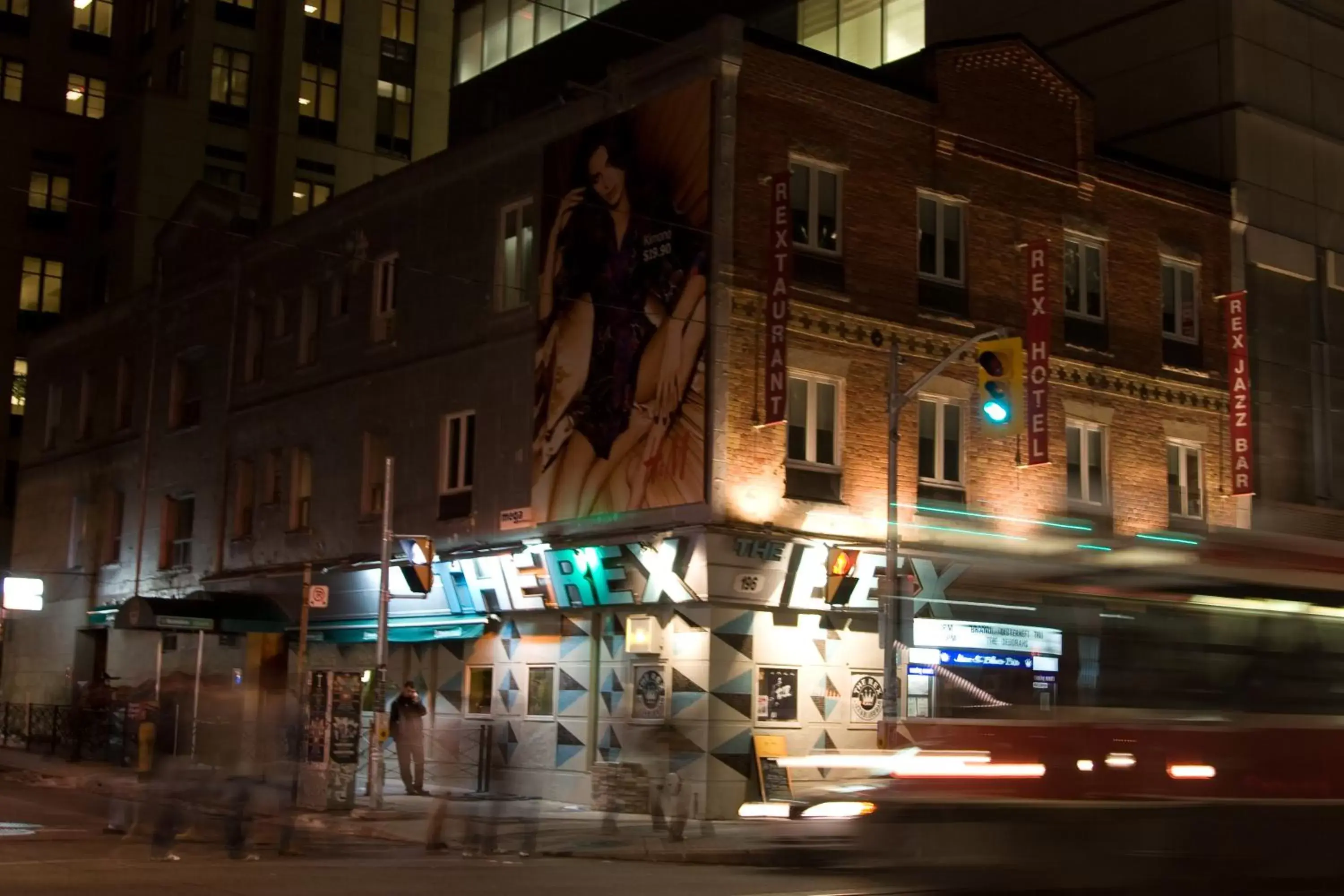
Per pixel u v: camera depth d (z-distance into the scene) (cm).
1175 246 3183
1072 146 3034
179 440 3922
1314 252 3434
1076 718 1247
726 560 2448
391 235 3256
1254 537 1381
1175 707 1265
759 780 2445
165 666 3838
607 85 2747
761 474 2505
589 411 2692
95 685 3519
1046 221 2977
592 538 2634
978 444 2808
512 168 2952
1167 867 1215
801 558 2527
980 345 2705
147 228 5334
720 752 2439
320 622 3316
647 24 4419
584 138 2783
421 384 3106
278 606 3400
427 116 6281
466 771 2855
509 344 2898
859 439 2648
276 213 5772
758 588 2489
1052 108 3012
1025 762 1212
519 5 4897
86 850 1756
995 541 1434
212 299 3872
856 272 2678
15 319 5834
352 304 3347
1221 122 3381
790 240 2505
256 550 3547
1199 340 3209
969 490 2784
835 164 2672
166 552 3925
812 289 2612
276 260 3628
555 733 2720
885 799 1205
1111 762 1230
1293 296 3406
